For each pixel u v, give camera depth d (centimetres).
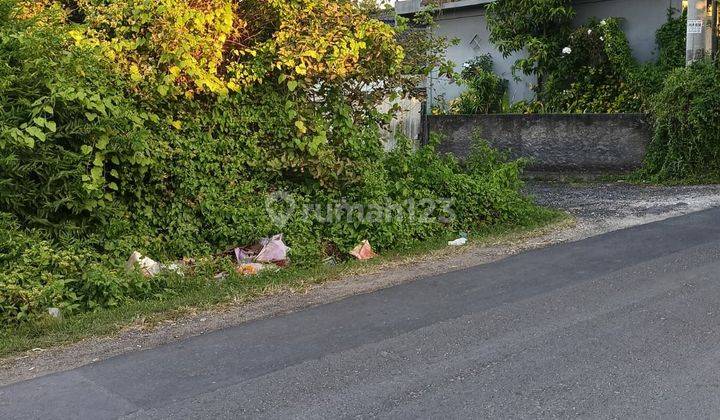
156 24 754
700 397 406
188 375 469
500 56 1767
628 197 1138
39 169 667
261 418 403
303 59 814
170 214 783
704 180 1223
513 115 1424
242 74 814
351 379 452
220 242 798
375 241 840
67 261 662
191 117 792
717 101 1205
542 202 1133
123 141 709
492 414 397
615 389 421
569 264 723
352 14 876
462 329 538
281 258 773
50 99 656
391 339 523
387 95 963
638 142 1330
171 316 608
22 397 442
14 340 556
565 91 1540
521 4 1566
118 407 421
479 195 956
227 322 588
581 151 1375
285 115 842
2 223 641
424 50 990
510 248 824
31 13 754
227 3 788
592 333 515
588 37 1532
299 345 519
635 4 1533
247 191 820
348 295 653
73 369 489
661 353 471
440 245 854
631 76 1428
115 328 580
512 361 470
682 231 848
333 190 869
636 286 628
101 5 781
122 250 729
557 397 414
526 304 592
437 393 426
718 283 623
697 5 1264
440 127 1483
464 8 1811
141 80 747
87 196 692
